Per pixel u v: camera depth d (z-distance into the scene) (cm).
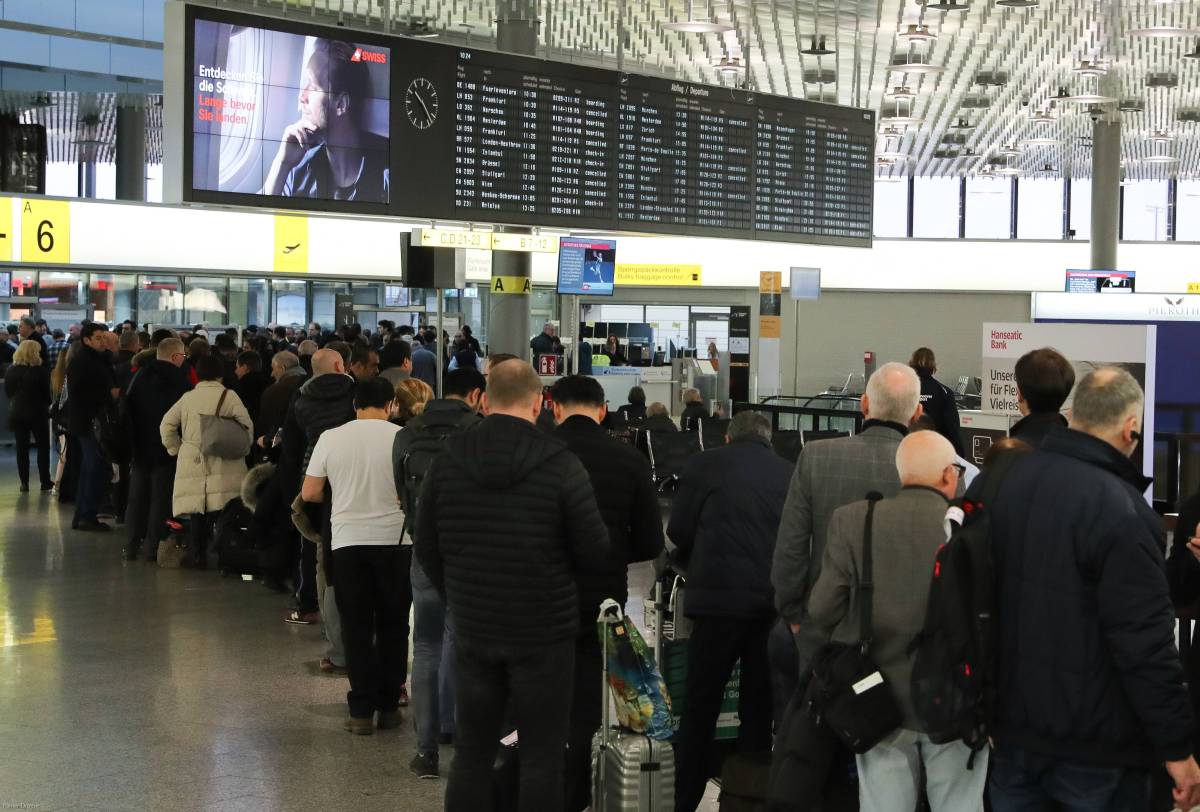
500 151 1059
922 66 1641
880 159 2998
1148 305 2030
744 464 486
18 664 725
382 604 614
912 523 364
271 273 2403
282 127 948
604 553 424
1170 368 1027
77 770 553
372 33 988
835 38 1869
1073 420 338
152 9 2133
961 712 331
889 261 3080
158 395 1011
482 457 421
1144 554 314
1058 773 328
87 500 1164
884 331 3117
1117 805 327
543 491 417
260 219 2381
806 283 1758
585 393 489
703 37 1839
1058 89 2333
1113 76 2205
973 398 2806
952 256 3083
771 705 494
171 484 1026
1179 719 309
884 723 357
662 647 524
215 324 2362
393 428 605
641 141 1144
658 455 1212
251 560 934
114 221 2228
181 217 2297
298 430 720
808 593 430
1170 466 965
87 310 2191
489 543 419
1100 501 320
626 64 2016
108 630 804
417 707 552
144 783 538
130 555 1034
